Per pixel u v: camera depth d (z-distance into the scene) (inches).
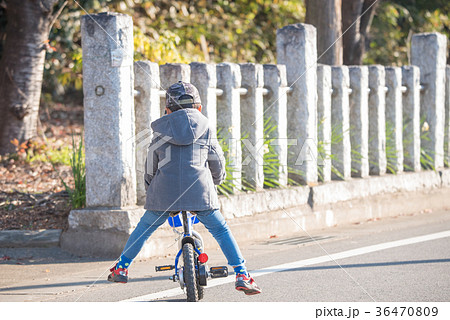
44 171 1018.1
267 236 821.9
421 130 1113.4
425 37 1109.1
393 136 1039.0
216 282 604.1
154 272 642.2
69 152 1108.5
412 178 1047.6
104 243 701.9
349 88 973.2
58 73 1528.1
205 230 756.0
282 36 891.4
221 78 804.6
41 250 717.3
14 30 1128.2
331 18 1080.2
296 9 1881.2
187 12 1726.1
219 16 1843.0
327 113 924.0
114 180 703.7
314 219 880.3
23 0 1117.1
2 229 741.9
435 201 1083.3
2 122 1122.0
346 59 1275.8
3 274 629.3
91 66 700.0
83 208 730.2
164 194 489.7
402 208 1019.9
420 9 1998.0
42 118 1589.6
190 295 481.4
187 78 764.0
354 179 958.4
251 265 671.1
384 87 1018.7
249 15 1841.8
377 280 599.8
